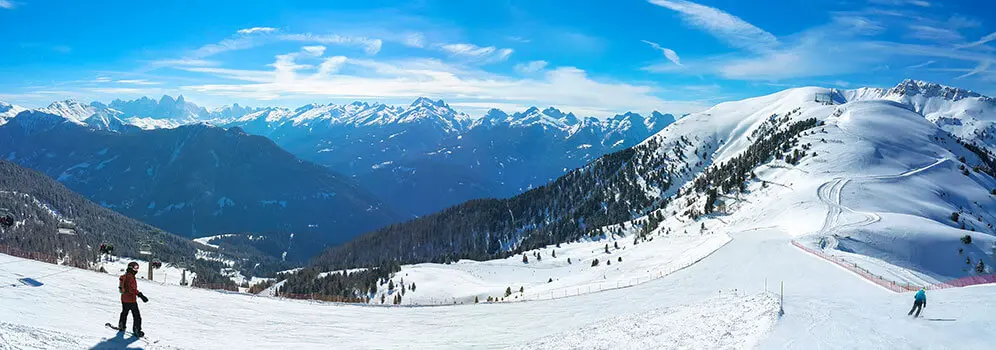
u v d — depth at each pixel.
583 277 104.38
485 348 29.14
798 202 140.00
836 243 94.19
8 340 16.19
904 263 91.94
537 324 38.56
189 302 33.56
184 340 23.31
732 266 68.31
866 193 148.38
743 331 24.53
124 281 20.94
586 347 25.44
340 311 41.25
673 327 27.70
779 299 33.16
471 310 46.41
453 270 156.38
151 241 64.56
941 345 21.19
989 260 95.56
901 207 139.38
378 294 140.12
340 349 27.20
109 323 22.33
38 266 32.94
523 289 115.62
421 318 41.06
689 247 112.19
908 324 25.09
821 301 33.00
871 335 22.98
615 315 41.09
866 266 63.91
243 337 27.05
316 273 180.88
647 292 54.94
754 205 162.00
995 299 31.06
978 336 22.28
